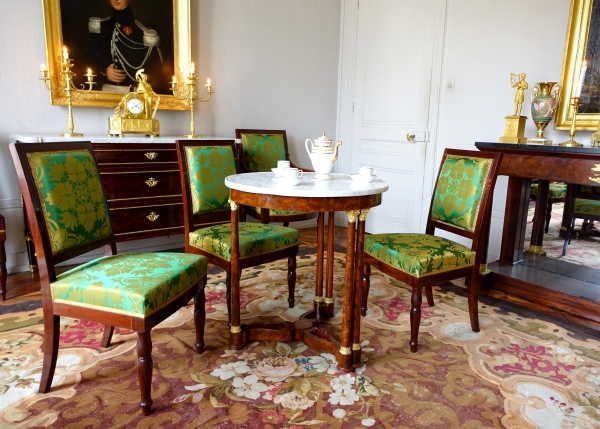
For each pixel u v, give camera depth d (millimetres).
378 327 2160
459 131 3252
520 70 2852
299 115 4039
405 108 3629
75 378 1669
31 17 2734
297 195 1571
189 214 2209
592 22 2465
